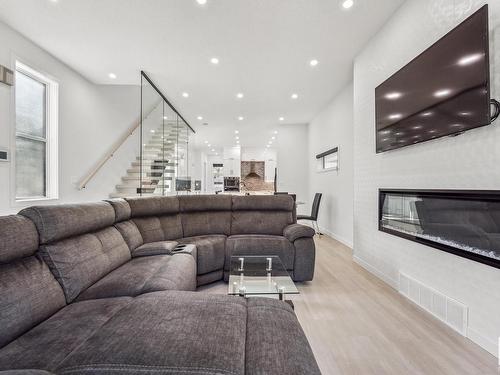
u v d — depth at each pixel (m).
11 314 1.11
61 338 1.09
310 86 4.76
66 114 4.02
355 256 3.67
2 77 2.87
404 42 2.56
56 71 3.77
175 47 3.41
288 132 7.85
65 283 1.49
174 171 7.05
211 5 2.62
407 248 2.51
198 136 9.92
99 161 4.84
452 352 1.67
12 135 3.05
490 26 1.67
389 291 2.66
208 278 2.82
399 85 2.52
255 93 5.12
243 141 11.14
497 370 1.51
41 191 3.74
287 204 3.58
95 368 0.87
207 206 3.56
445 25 2.06
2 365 0.93
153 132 6.22
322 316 2.15
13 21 2.87
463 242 1.85
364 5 2.62
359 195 3.52
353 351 1.69
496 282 1.63
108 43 3.32
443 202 2.04
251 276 2.24
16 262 1.32
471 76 1.71
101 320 1.24
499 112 1.61
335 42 3.27
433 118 2.07
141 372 0.86
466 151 1.85
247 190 13.30
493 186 1.66
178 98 5.47
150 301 1.36
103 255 1.91
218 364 0.89
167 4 2.60
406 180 2.51
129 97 5.57
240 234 3.39
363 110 3.39
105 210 2.18
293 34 3.11
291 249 2.89
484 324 1.71
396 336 1.86
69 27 2.98
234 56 3.64
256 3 2.59
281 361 0.93
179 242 2.88
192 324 1.14
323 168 6.38
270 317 1.25
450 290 1.98
